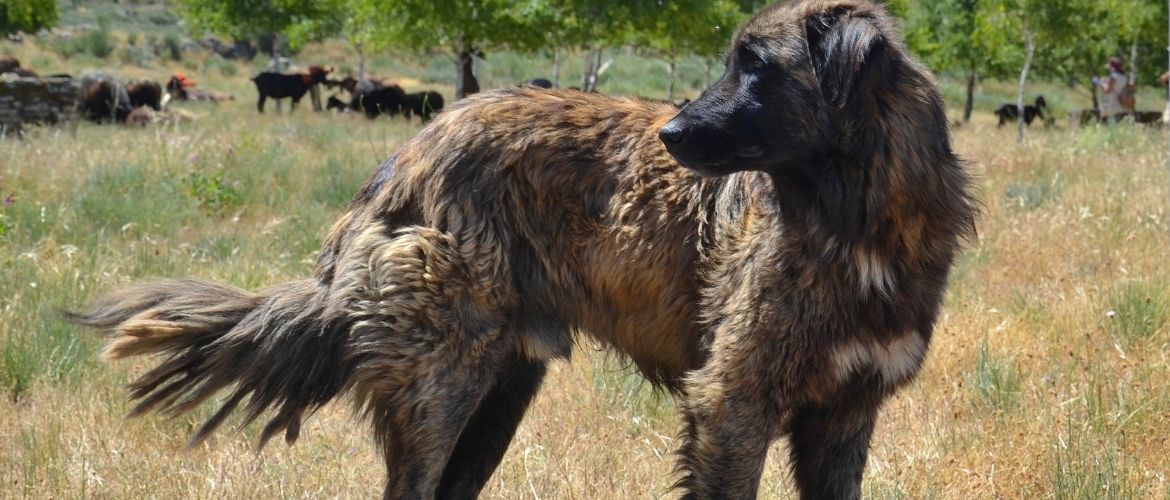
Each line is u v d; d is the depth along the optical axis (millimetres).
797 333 3934
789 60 3846
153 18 63594
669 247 4219
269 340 4332
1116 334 7035
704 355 4246
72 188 11289
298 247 9289
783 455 5695
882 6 4156
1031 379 6371
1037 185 11922
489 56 49625
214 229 10250
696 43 24375
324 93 41688
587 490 5203
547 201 4301
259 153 14281
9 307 7043
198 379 4418
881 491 5074
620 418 6125
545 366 4832
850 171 3850
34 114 18344
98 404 5938
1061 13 23266
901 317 3988
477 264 4227
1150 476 5090
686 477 4180
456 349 4234
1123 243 9172
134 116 21203
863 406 4195
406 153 4426
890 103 3848
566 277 4363
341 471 5406
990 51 32344
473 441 4801
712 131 3861
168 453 5570
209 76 46875
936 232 3979
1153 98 49594
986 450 5527
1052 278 8344
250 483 5125
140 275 8203
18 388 6246
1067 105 50781
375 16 25188
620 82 43688
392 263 4215
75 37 52656
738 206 4109
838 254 3881
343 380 4352
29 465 5219
